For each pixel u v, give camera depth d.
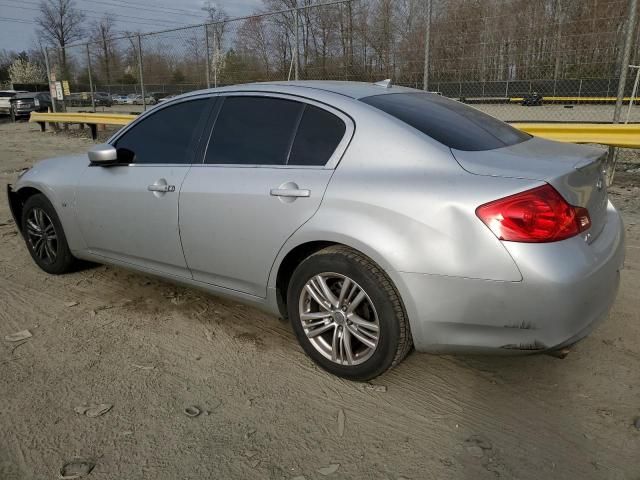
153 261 3.53
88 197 3.75
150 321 3.48
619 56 6.94
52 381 2.79
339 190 2.61
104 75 14.81
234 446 2.31
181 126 3.44
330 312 2.73
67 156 4.27
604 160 2.86
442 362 2.97
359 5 8.59
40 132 17.64
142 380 2.81
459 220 2.29
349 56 8.87
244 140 3.11
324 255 2.66
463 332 2.38
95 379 2.81
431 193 2.38
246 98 3.20
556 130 7.04
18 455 2.25
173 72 12.02
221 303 3.75
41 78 58.22
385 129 2.66
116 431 2.40
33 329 3.38
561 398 2.63
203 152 3.26
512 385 2.74
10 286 4.10
